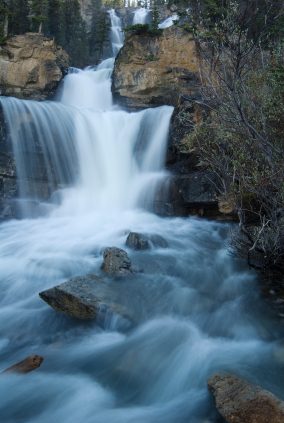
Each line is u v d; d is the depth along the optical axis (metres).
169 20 41.16
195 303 5.88
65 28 34.44
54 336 5.36
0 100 14.03
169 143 13.87
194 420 3.55
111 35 45.94
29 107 14.59
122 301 5.70
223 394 3.57
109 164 15.84
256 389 3.42
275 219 5.90
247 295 6.12
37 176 14.30
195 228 10.70
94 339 5.20
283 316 5.25
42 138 14.54
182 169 13.34
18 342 5.25
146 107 20.95
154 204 12.72
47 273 7.45
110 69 25.70
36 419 3.72
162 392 4.08
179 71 19.55
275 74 7.49
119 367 4.45
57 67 21.58
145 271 7.15
